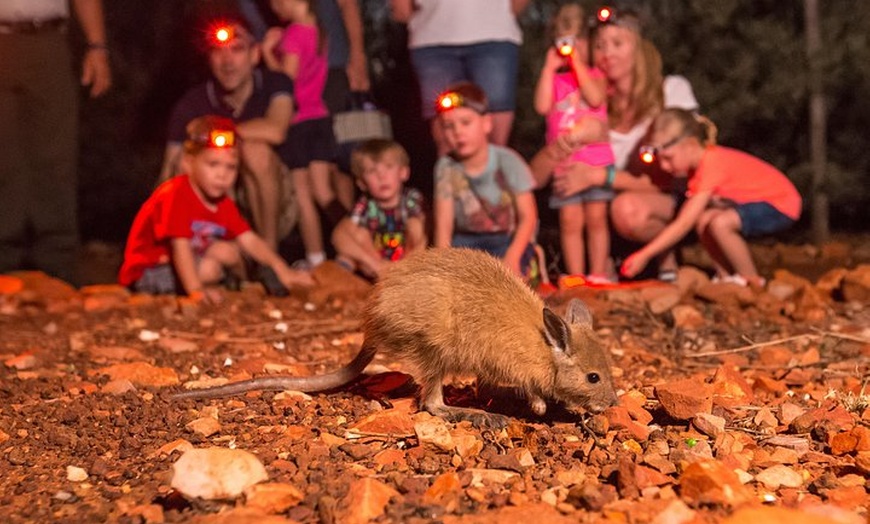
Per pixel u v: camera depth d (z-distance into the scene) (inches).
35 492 67.6
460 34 150.8
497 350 77.8
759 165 147.7
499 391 85.7
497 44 151.9
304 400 84.8
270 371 98.7
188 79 182.5
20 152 154.5
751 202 145.3
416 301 78.7
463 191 140.3
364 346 83.8
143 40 221.5
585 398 77.3
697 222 147.1
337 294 140.9
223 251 146.3
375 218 148.9
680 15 203.6
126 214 227.3
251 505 60.6
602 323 122.5
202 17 169.9
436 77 153.2
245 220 160.1
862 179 210.2
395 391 88.4
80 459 73.9
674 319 122.1
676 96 161.8
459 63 153.3
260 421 79.8
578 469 68.4
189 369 101.3
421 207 149.3
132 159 223.9
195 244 145.0
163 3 190.5
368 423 75.4
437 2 151.2
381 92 200.7
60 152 156.0
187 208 143.6
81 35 215.3
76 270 162.4
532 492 64.5
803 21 205.8
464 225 141.1
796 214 146.9
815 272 173.5
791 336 115.5
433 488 63.9
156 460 72.4
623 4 198.8
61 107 154.5
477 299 78.2
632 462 65.3
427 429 71.2
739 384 86.1
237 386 85.3
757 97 199.0
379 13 208.7
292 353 109.8
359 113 167.6
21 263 161.8
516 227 142.3
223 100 155.3
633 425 74.6
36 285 147.6
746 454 70.6
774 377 96.4
